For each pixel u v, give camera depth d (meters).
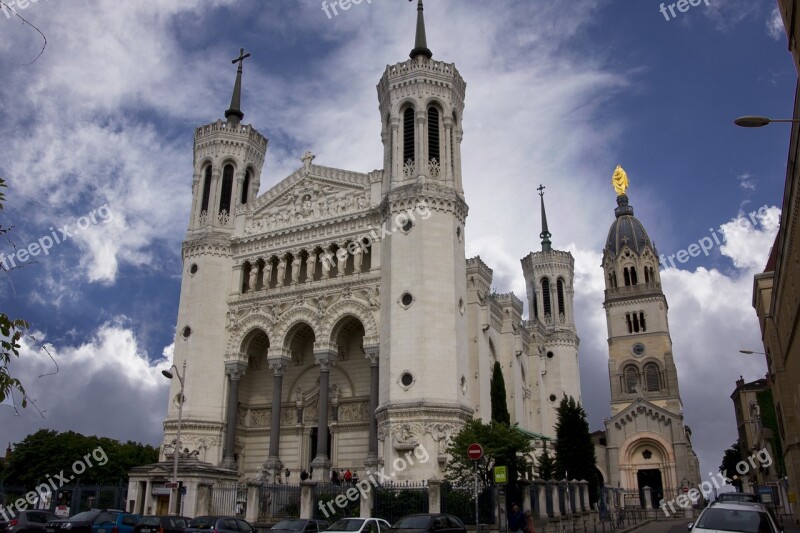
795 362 46.69
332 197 64.69
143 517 37.78
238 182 70.12
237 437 64.44
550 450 81.75
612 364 120.00
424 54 63.28
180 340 63.94
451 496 39.56
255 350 67.50
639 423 103.75
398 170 59.25
